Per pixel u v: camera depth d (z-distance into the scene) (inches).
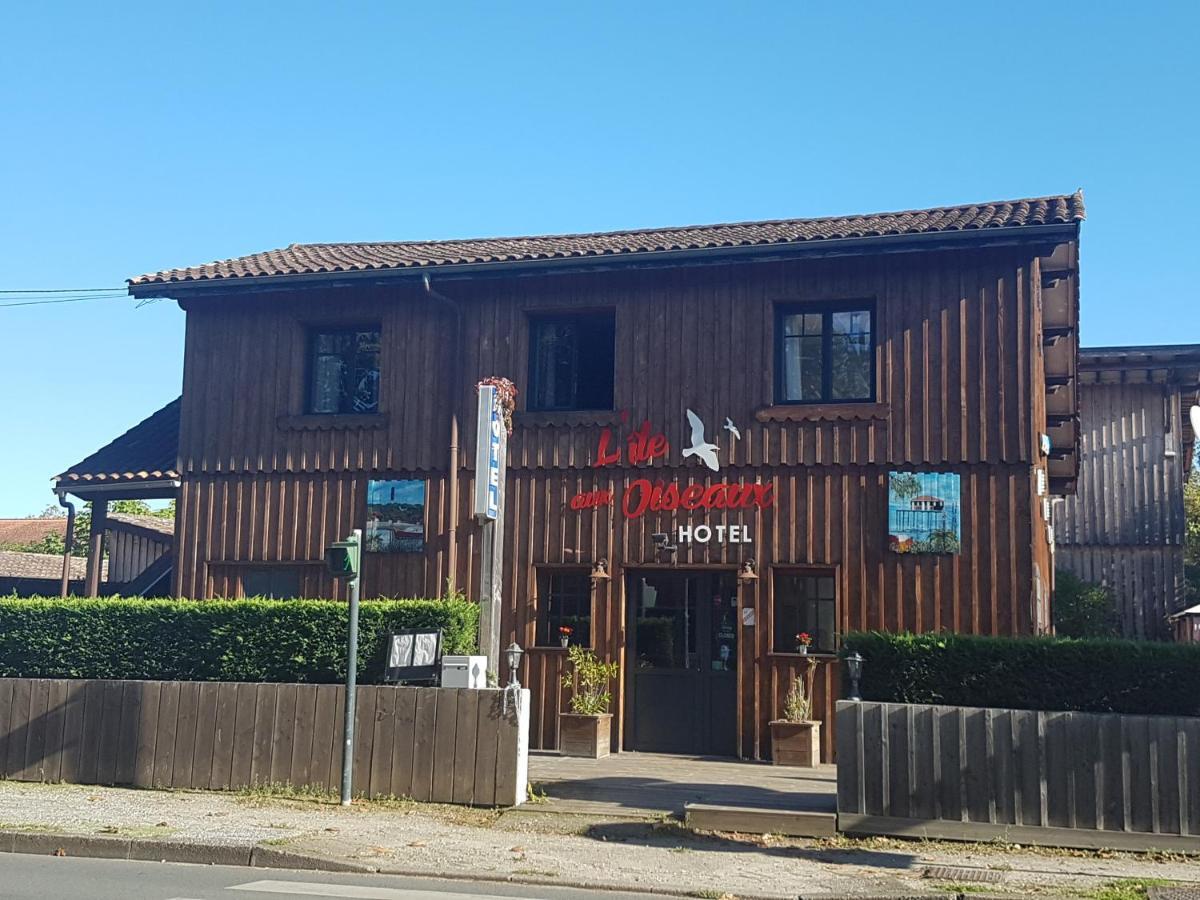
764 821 421.7
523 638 617.6
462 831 422.3
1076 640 423.8
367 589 645.3
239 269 680.4
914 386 582.2
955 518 568.7
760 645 585.6
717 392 609.0
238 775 492.4
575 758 574.2
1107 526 944.3
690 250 598.2
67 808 450.9
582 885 353.1
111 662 543.8
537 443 629.3
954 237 565.0
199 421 680.4
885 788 417.1
